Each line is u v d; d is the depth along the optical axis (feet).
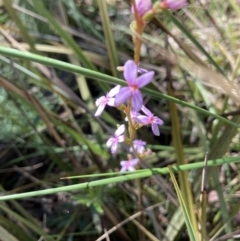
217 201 0.68
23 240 0.62
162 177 0.72
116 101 0.34
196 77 0.73
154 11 0.33
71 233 0.68
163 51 0.41
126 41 0.93
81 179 0.72
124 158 0.76
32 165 0.84
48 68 0.77
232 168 0.77
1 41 0.87
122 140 0.45
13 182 0.82
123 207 0.70
